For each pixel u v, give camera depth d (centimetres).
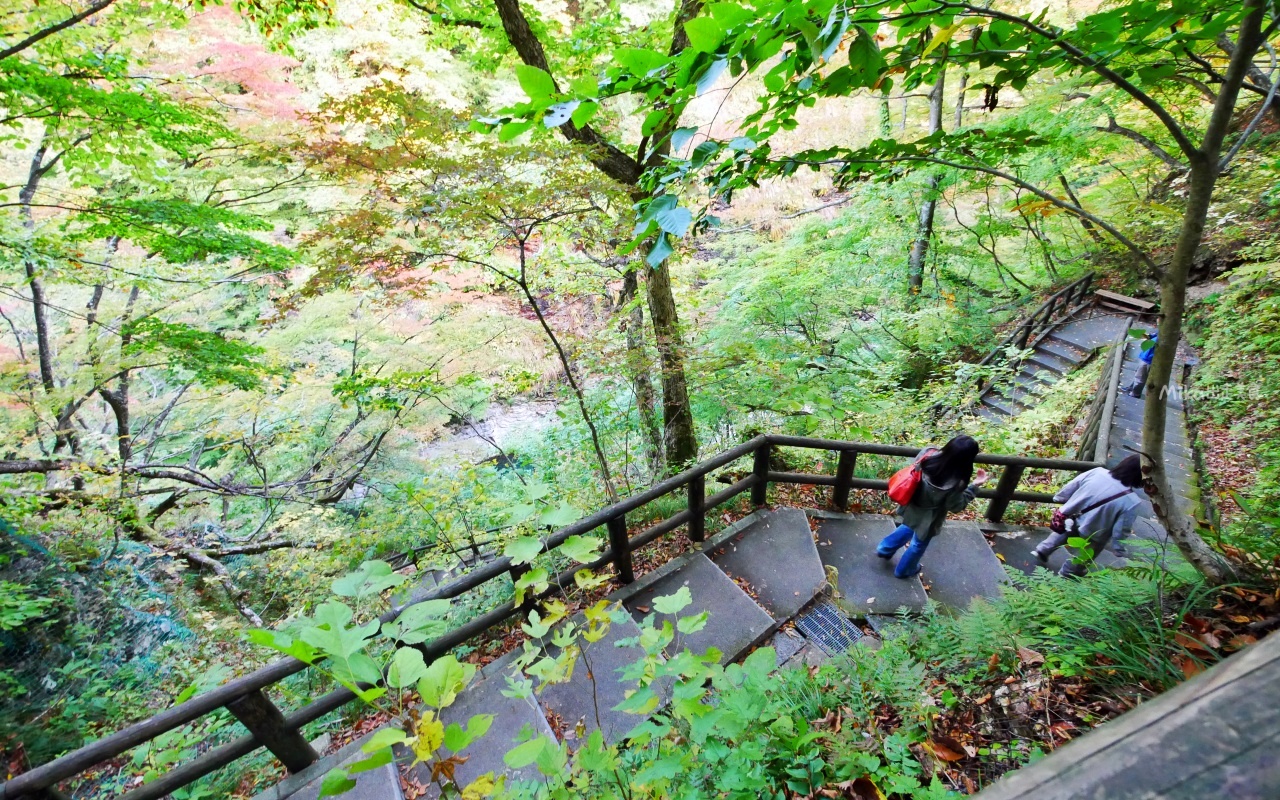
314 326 807
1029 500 459
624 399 704
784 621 367
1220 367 725
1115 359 741
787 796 194
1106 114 744
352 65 866
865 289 1057
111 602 503
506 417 1195
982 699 235
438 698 116
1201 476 545
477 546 462
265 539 822
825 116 1066
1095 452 536
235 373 672
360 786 268
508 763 132
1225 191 827
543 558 399
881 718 236
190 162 737
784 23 101
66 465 628
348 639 113
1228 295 800
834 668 272
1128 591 247
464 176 410
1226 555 227
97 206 556
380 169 412
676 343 609
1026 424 745
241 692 241
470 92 917
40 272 595
